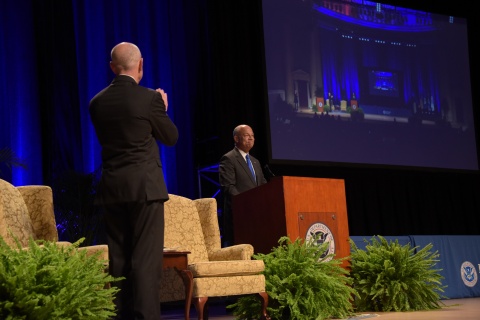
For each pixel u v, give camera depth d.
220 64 7.73
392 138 8.42
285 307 4.05
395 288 4.70
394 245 4.95
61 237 6.35
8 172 6.61
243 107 7.76
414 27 8.86
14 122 6.77
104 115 3.04
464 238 6.43
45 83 6.97
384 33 8.60
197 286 3.63
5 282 2.66
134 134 3.01
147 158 3.01
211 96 7.94
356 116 8.20
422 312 4.59
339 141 8.03
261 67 7.71
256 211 4.44
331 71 8.12
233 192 5.02
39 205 3.87
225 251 4.19
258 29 7.80
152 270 2.93
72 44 7.16
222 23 7.80
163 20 7.89
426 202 8.99
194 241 4.31
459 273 6.27
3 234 3.38
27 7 7.00
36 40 7.02
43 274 2.74
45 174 6.88
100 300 2.87
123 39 7.62
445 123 8.89
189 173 7.82
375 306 4.82
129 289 3.01
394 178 8.80
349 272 4.71
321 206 4.44
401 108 8.55
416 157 8.58
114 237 3.03
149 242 2.95
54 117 6.94
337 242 4.49
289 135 7.72
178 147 7.85
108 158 3.04
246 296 4.19
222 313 5.86
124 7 7.66
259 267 3.88
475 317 3.96
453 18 9.23
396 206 8.77
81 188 6.39
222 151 7.55
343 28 8.31
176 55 7.95
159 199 2.98
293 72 7.88
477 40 9.42
